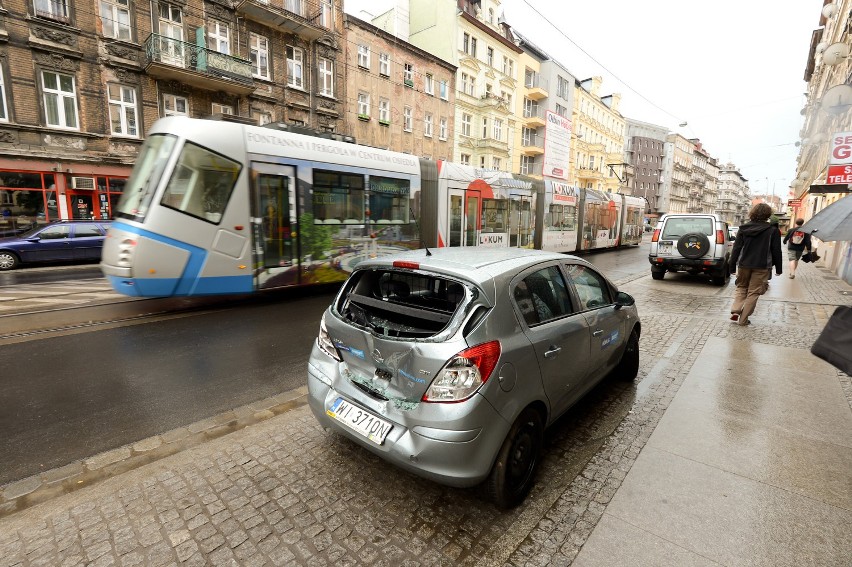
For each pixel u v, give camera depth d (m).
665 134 85.50
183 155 6.84
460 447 2.28
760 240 6.57
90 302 8.02
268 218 7.81
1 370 4.68
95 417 3.69
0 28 14.67
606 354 3.80
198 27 18.80
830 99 9.46
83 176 16.62
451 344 2.37
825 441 3.34
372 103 26.36
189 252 6.96
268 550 2.24
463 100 32.75
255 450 3.19
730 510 2.56
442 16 31.81
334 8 23.73
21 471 2.92
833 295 9.55
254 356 5.28
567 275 3.46
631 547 2.28
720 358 5.27
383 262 3.06
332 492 2.72
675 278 12.45
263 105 21.33
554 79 40.97
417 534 2.38
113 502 2.60
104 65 16.69
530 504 2.64
